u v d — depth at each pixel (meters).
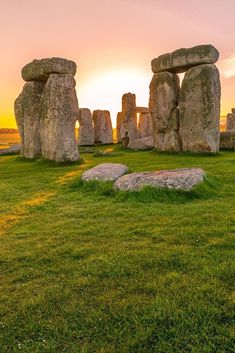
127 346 3.42
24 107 20.92
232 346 3.33
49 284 4.69
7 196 10.69
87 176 11.33
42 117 18.38
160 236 6.29
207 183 10.05
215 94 20.45
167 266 5.02
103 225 7.15
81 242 6.23
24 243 6.32
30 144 20.70
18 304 4.23
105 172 11.16
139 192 9.16
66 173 14.72
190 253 5.41
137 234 6.50
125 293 4.34
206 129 20.48
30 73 19.77
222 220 7.05
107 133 39.91
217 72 20.86
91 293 4.39
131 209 8.23
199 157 19.38
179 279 4.58
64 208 8.84
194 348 3.31
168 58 22.38
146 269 4.96
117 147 31.14
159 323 3.71
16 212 8.69
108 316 3.88
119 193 9.45
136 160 18.80
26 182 13.05
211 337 3.45
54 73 18.42
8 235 6.87
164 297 4.15
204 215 7.43
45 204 9.41
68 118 17.75
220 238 6.02
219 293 4.17
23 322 3.88
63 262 5.38
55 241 6.34
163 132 23.38
